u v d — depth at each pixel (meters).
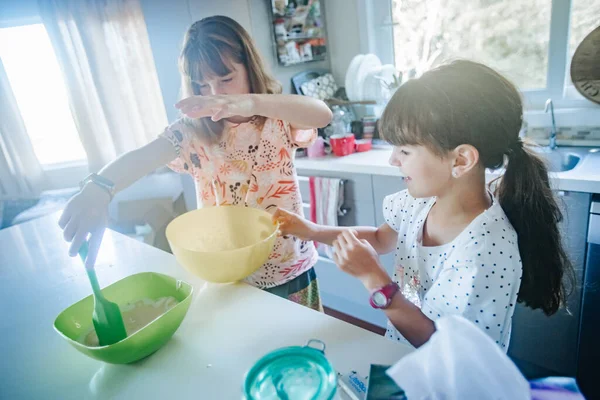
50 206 2.83
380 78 2.17
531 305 0.79
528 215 0.72
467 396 0.41
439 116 0.65
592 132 1.68
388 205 1.00
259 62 1.09
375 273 0.70
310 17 2.31
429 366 0.42
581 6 1.62
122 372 0.66
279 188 1.12
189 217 1.02
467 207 0.74
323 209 1.97
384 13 2.20
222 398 0.58
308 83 2.33
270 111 0.95
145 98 2.77
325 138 2.23
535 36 1.75
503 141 0.68
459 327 0.41
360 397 0.56
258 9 2.21
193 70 1.03
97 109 2.77
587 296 1.34
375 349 0.65
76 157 3.07
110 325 0.68
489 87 0.66
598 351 1.37
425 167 0.70
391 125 0.71
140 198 2.93
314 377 0.55
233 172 1.11
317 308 1.24
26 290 0.99
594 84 1.62
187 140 1.09
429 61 2.11
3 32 2.71
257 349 0.67
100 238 0.75
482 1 1.84
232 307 0.80
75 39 2.60
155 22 2.01
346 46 2.38
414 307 0.68
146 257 1.08
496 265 0.67
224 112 0.86
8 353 0.74
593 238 1.27
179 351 0.69
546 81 1.78
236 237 1.04
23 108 2.89
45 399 0.62
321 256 2.12
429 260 0.80
